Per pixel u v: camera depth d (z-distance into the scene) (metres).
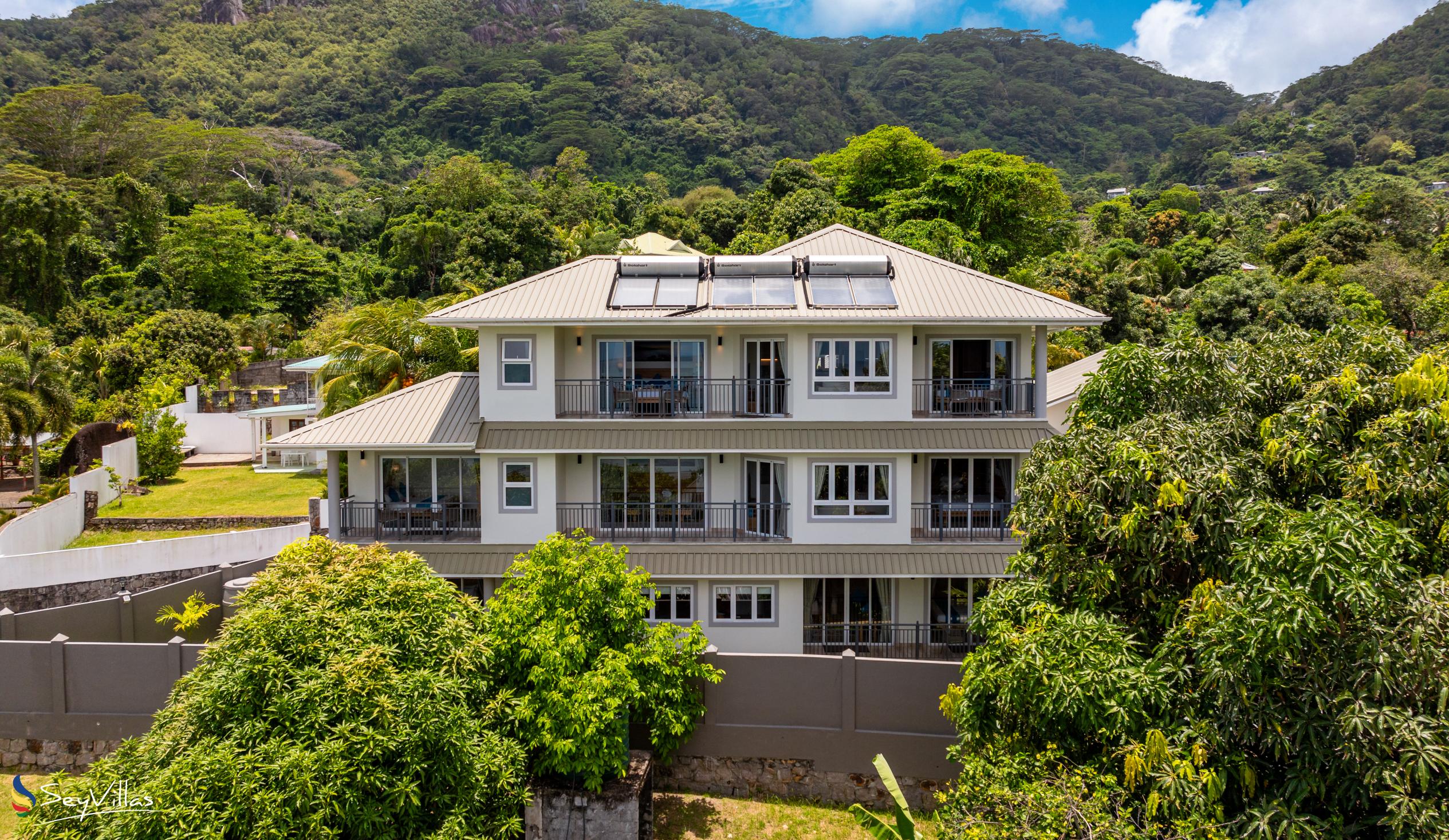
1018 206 62.00
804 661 17.17
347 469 23.02
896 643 22.42
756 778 17.33
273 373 57.50
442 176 91.50
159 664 17.78
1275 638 9.38
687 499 23.39
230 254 76.12
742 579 22.17
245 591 14.11
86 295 75.00
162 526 33.66
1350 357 12.52
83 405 45.56
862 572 21.33
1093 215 97.62
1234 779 10.65
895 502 21.88
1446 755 8.91
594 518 22.97
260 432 45.84
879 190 71.31
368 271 83.06
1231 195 160.38
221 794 11.45
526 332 22.16
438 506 22.78
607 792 14.77
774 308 22.06
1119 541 11.82
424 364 35.66
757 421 22.16
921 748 16.83
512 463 22.12
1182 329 14.20
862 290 22.72
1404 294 59.50
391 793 12.12
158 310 71.81
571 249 71.44
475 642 14.23
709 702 17.31
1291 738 9.91
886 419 22.16
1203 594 10.65
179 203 93.50
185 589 23.94
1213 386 13.43
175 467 41.72
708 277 23.62
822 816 16.75
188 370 53.59
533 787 14.85
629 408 22.91
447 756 12.87
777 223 67.19
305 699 12.18
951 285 23.00
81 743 17.84
